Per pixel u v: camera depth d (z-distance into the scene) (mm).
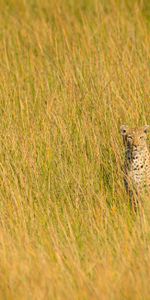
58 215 13453
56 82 18672
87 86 18359
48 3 24656
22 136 16078
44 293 11117
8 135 16078
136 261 11953
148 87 17922
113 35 21281
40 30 22484
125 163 14594
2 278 11734
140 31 22109
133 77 18250
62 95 17875
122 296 11078
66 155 15555
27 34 22297
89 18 23484
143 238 12766
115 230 13062
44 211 13992
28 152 15422
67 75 18547
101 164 15234
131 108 16906
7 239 12766
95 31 21750
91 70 19094
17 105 17703
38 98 18047
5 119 17031
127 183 14461
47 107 17000
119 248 12234
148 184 14352
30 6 24641
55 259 12383
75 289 11367
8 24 23500
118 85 18031
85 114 16719
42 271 11656
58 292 11211
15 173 15086
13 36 22516
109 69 19188
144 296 11070
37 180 14820
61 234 13109
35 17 24141
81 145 15742
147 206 13602
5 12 24375
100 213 13422
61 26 22812
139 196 14148
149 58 19562
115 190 14523
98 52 20250
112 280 11422
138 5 24250
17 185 14258
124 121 16578
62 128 16109
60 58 20453
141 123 16594
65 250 12461
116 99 17266
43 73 19484
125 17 23266
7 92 18250
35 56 21266
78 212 13781
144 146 14391
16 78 19516
